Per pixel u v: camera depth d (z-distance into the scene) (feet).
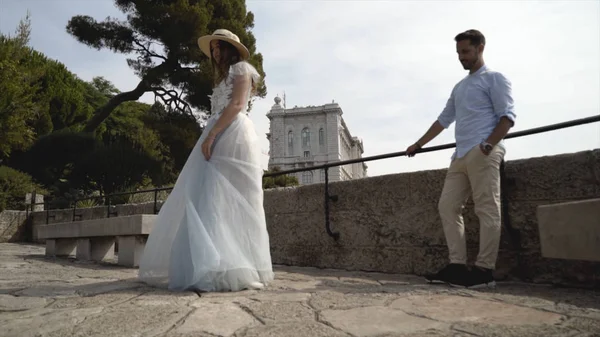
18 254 20.47
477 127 8.68
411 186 12.11
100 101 116.26
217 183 8.64
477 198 8.66
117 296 7.54
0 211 32.99
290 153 285.23
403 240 12.07
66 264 15.01
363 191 13.19
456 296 7.47
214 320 5.68
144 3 62.18
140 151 56.49
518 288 8.71
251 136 9.33
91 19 67.31
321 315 5.96
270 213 15.69
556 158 9.50
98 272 12.07
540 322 5.50
